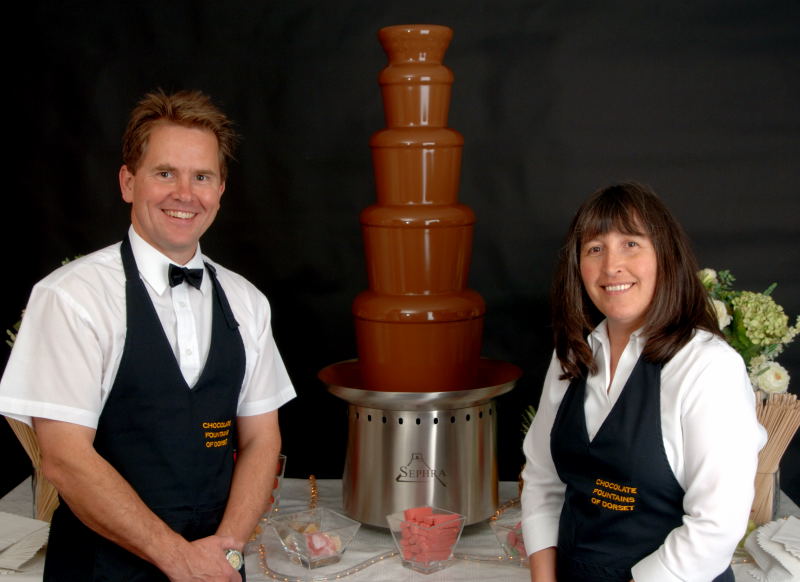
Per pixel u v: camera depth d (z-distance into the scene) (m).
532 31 2.78
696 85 2.74
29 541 2.01
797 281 2.76
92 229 2.96
